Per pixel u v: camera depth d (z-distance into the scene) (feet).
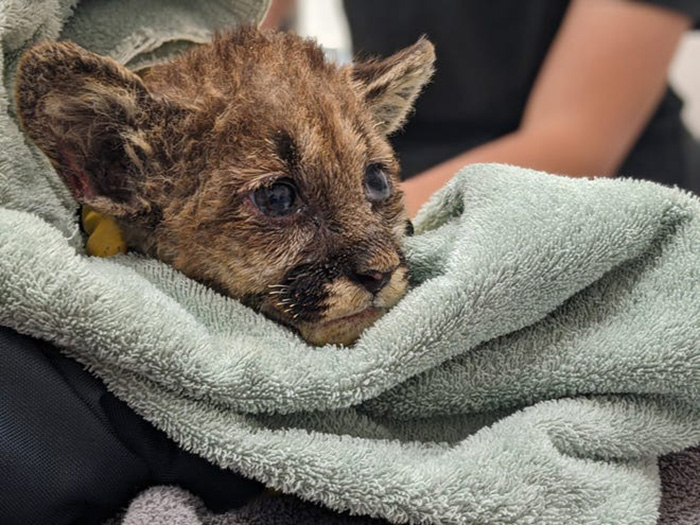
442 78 1.72
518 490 0.58
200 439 0.59
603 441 0.64
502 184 0.73
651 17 1.42
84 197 0.70
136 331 0.59
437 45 1.69
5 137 0.66
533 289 0.66
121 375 0.60
